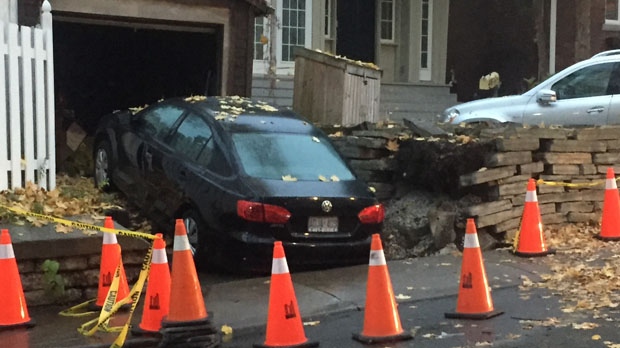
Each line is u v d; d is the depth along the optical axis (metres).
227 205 7.59
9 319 5.71
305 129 8.75
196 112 8.66
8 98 7.41
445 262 8.16
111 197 8.81
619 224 9.12
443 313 6.39
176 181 8.25
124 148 9.34
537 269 7.84
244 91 12.57
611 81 11.62
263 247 7.40
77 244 6.53
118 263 6.25
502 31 19.08
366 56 18.38
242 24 12.45
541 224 8.62
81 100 14.41
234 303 6.59
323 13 17.03
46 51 7.99
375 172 9.79
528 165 9.34
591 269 7.64
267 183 7.62
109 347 5.36
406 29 18.62
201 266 8.24
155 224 8.67
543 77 17.55
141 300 6.58
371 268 5.63
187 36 13.53
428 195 9.59
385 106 16.80
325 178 8.04
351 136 10.09
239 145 8.04
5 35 7.34
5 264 5.73
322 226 7.66
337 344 5.55
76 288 6.59
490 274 7.63
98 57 14.42
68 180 10.20
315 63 12.87
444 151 9.07
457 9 19.33
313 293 6.93
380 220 8.09
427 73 18.97
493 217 8.80
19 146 7.53
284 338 5.33
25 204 7.02
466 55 19.47
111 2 11.27
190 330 5.31
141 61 14.43
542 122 11.91
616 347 5.28
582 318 6.07
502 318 6.15
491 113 12.38
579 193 9.83
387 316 5.57
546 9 18.36
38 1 10.53
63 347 5.30
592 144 9.96
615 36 19.53
